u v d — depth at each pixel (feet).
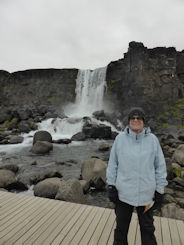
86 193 22.95
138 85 97.66
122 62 107.34
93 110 112.06
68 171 32.40
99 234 10.14
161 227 10.91
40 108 100.53
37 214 12.27
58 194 18.24
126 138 7.00
